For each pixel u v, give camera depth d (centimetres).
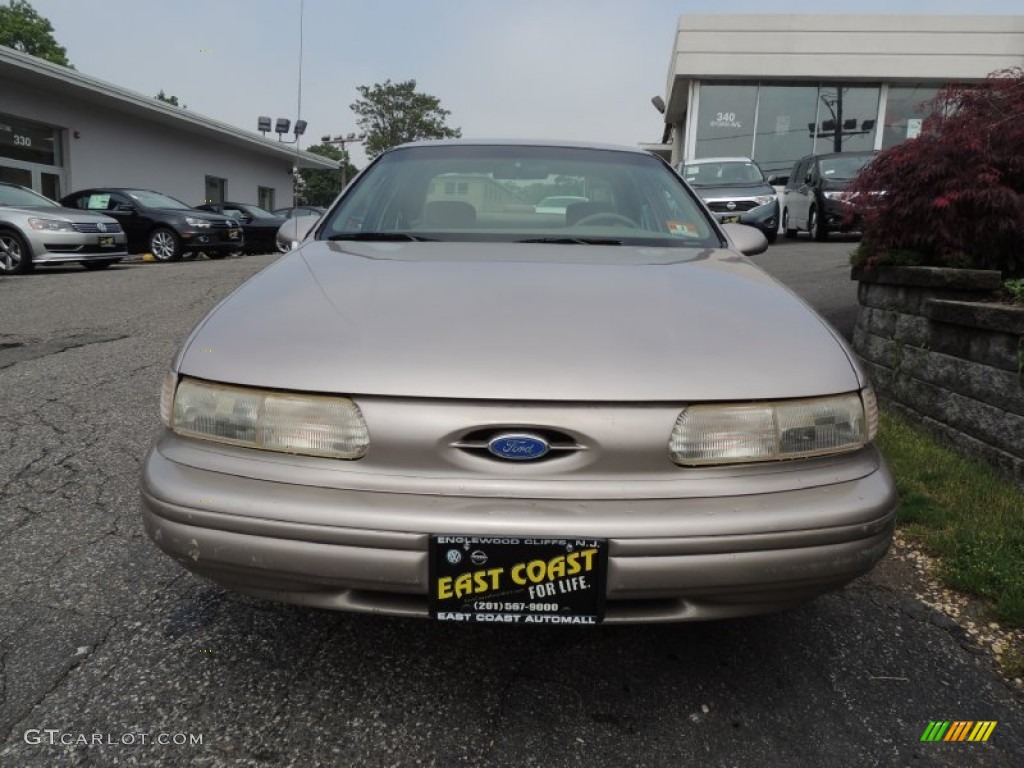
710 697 188
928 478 312
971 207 372
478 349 163
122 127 1752
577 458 154
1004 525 272
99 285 881
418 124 5244
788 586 159
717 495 155
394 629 214
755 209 1191
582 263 221
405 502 153
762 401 160
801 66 1742
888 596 237
